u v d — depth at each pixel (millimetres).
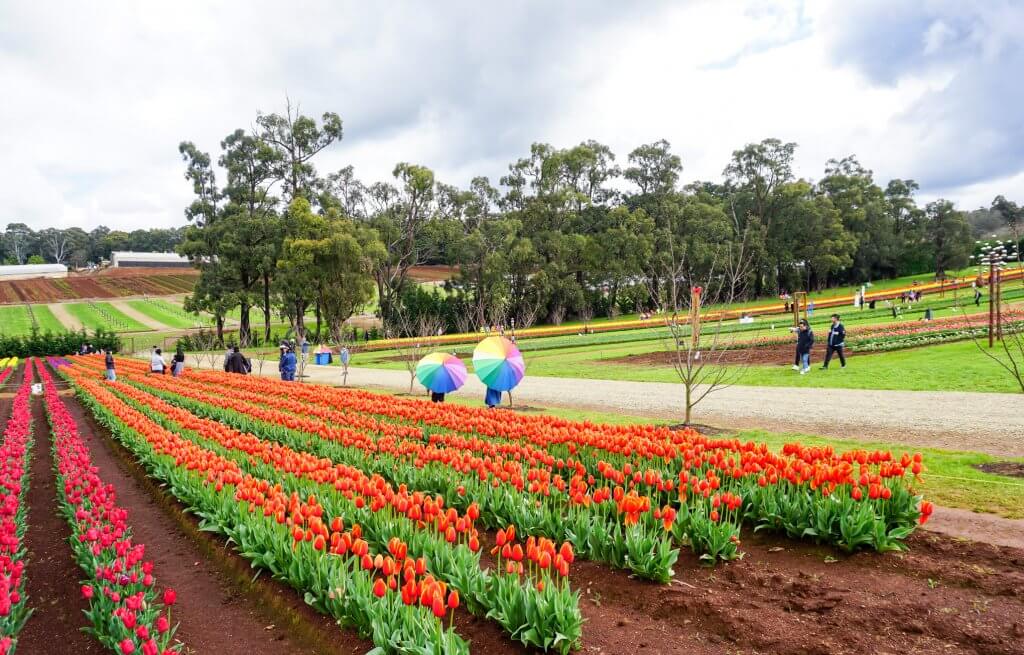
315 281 64188
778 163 85812
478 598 5379
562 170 83000
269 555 6492
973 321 32375
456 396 21875
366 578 6055
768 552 6613
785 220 85312
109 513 7602
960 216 92125
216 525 7836
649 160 85938
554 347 43750
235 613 6270
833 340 22734
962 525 6848
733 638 4977
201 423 13180
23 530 8594
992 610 5031
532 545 5336
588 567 6504
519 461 9625
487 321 74375
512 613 5008
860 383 19000
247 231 72750
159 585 7059
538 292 75938
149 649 4363
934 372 19641
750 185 89125
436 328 69500
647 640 5055
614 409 17250
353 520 7219
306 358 49344
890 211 101500
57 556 8180
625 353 35750
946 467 9430
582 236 76625
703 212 77875
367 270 66750
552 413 16766
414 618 4723
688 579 6047
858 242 87312
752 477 7617
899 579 5719
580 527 6727
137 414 15070
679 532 6680
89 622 6297
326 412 14672
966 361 21172
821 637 4855
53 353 75750
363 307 75500
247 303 72812
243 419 15523
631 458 9000
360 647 5129
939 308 46312
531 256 76625
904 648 4641
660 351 35125
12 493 9016
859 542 6281
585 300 79938
